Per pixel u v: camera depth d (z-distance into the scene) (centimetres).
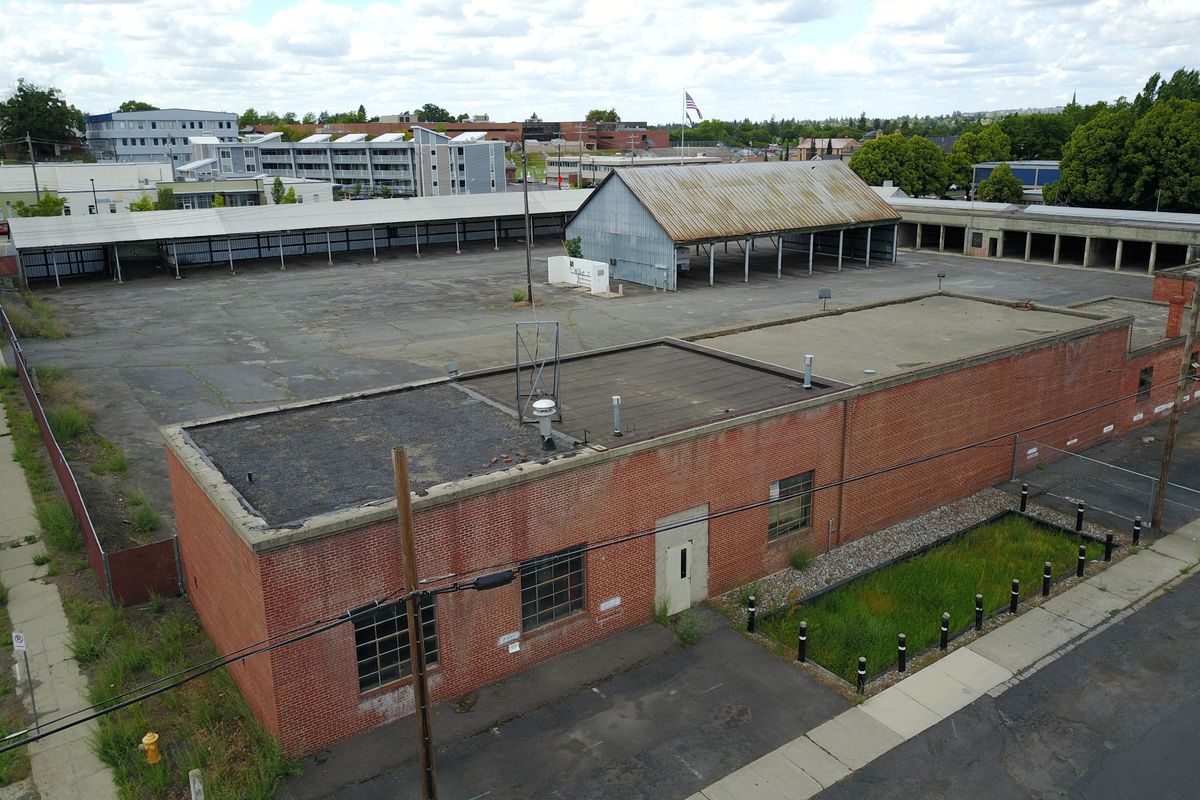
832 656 1750
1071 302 5103
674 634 1838
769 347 2638
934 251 7475
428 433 1853
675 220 5597
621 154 18588
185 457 1700
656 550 1858
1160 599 1989
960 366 2402
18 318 4566
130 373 3675
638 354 2584
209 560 1675
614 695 1633
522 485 1603
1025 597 2006
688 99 7956
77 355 3978
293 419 1959
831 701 1620
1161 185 7400
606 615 1809
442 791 1384
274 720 1422
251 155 16050
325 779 1407
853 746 1498
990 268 6456
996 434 2611
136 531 2245
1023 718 1577
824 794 1388
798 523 2162
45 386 3450
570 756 1467
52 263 6094
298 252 7119
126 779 1392
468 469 1638
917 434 2356
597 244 6166
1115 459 2870
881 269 6400
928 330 2872
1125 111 7769
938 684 1677
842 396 2120
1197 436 3097
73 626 1853
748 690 1650
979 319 3042
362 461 1697
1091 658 1761
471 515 1553
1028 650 1791
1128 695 1642
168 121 18762
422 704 1165
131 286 5803
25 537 2262
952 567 2123
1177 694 1644
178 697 1593
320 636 1430
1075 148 8006
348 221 6950
